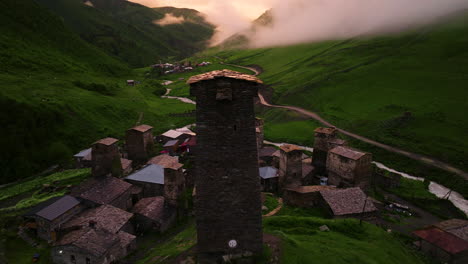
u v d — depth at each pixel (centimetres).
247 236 1966
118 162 5925
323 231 3584
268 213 4938
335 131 7150
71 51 18175
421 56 16438
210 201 1923
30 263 3775
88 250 3531
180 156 7994
